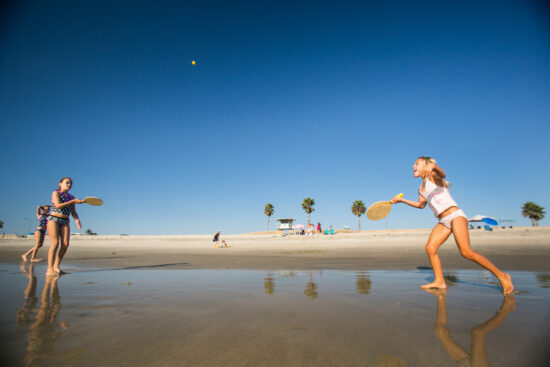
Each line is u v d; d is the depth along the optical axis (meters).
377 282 3.89
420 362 1.33
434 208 3.61
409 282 3.89
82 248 19.30
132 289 3.36
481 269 5.58
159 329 1.83
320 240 20.69
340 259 8.66
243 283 3.82
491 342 1.57
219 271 5.43
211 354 1.44
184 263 7.59
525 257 8.23
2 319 2.07
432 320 2.01
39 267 6.54
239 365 1.31
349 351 1.46
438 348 1.50
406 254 10.19
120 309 2.37
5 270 5.88
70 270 5.80
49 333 1.76
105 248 19.16
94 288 3.45
